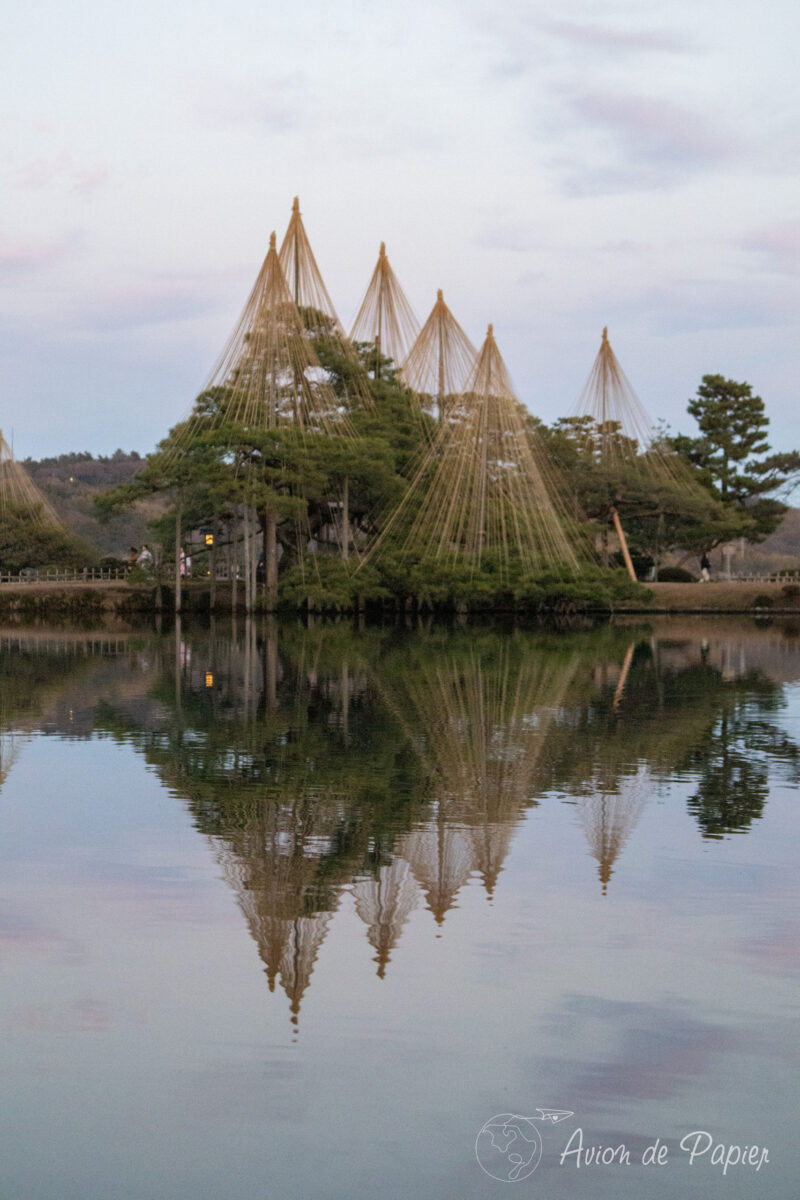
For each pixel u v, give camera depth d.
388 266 98.31
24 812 15.77
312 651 45.47
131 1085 8.27
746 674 35.66
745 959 10.38
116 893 12.15
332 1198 7.07
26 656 42.53
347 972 10.09
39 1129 7.76
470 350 94.12
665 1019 9.20
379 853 13.69
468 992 9.69
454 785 17.64
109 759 19.77
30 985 9.82
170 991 9.73
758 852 13.82
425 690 30.50
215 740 21.84
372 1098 8.11
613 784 17.75
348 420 83.56
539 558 78.69
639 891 12.26
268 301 80.81
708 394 110.31
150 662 39.72
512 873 12.95
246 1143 7.63
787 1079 8.31
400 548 80.44
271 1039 8.90
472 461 80.12
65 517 190.38
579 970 10.12
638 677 34.56
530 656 42.88
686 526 100.44
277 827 14.93
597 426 101.88
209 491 75.38
